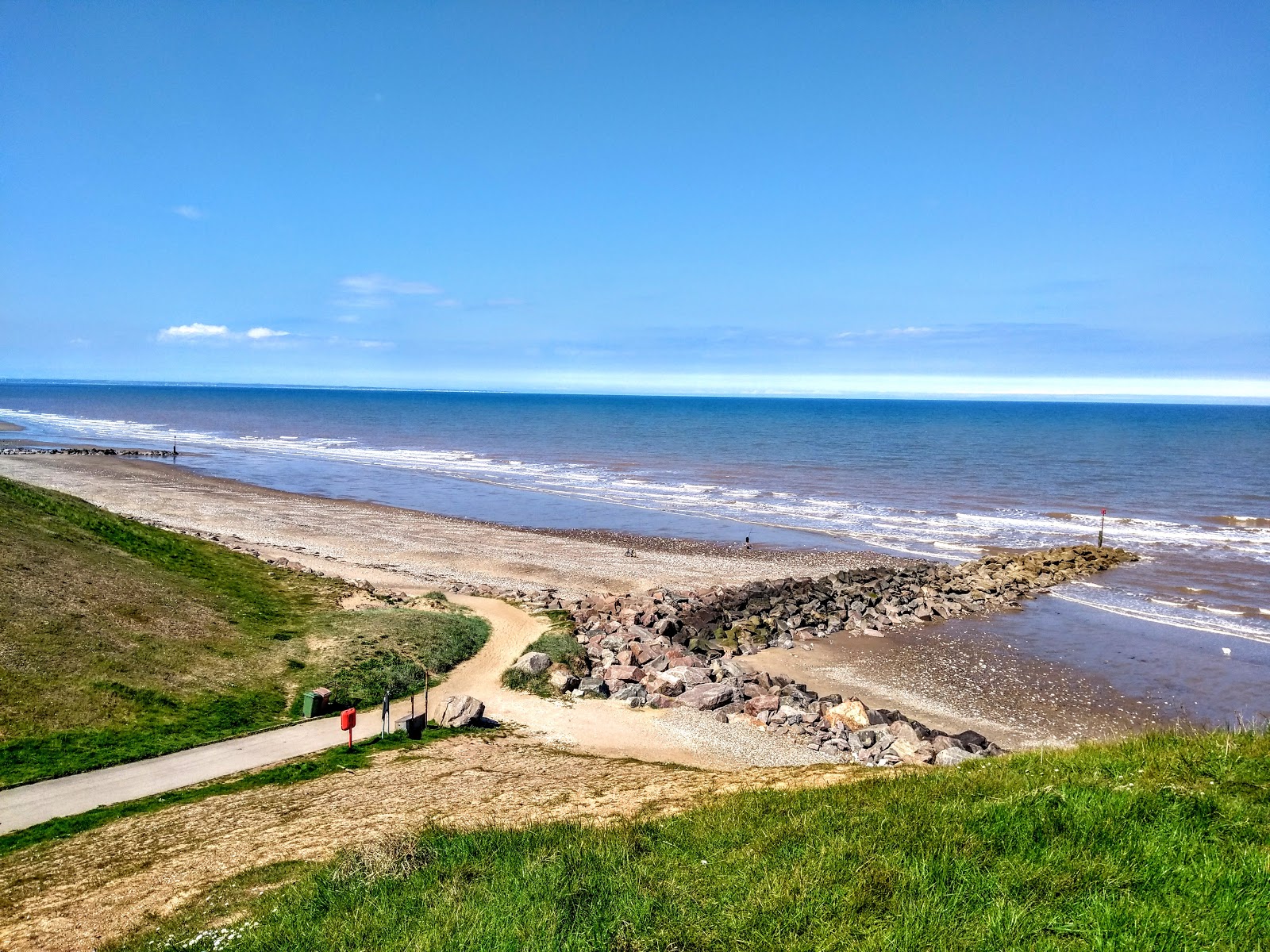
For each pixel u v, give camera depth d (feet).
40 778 73.72
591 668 122.31
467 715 96.68
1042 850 34.45
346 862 43.52
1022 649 133.90
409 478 337.11
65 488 262.47
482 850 42.75
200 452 422.41
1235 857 32.53
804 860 35.50
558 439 550.36
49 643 96.99
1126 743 53.98
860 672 123.75
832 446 501.56
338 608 139.95
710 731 97.09
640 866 37.65
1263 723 101.19
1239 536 227.61
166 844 59.31
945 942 27.61
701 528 238.07
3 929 46.65
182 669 102.47
